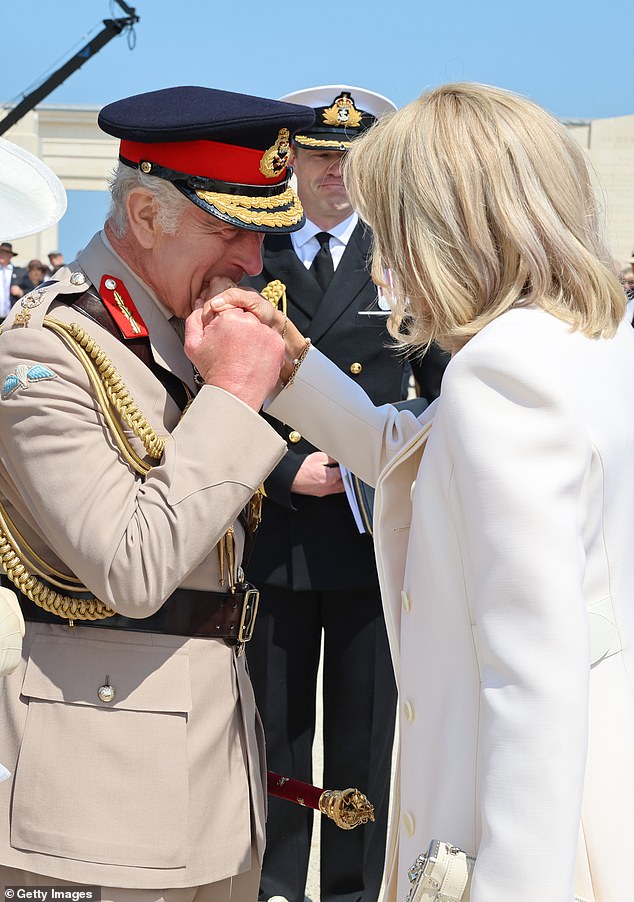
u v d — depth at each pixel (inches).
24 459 62.4
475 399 54.0
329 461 109.7
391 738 115.3
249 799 70.7
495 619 51.6
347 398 82.0
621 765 54.9
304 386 81.7
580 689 50.1
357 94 118.9
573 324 56.9
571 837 49.4
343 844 112.7
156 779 64.1
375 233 63.6
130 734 64.3
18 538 65.9
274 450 65.0
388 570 66.9
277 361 66.7
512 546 51.2
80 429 62.6
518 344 54.4
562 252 58.2
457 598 57.6
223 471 63.2
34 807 63.5
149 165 67.1
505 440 52.6
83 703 64.4
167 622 66.4
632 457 56.0
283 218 69.1
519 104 61.0
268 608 113.7
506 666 50.9
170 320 72.4
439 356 115.0
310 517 111.9
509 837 49.9
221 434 63.7
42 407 62.1
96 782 63.5
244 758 70.5
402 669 62.1
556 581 50.6
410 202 60.3
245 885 72.5
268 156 68.8
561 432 52.3
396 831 65.5
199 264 68.7
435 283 59.8
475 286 59.9
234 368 65.4
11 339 64.6
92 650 65.2
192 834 65.3
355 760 114.1
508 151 59.0
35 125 804.0
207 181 67.1
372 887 113.7
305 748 115.7
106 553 60.9
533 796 49.6
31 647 65.8
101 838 63.0
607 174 749.3
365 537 112.3
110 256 69.5
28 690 64.9
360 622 113.3
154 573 61.5
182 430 64.2
